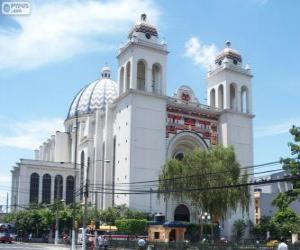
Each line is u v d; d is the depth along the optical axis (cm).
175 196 6575
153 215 7462
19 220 8481
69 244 7212
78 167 10069
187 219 8381
